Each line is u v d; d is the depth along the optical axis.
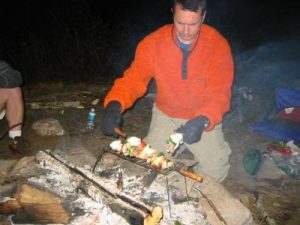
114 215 1.45
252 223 1.60
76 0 5.36
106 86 3.97
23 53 4.53
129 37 5.07
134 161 1.50
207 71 1.74
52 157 1.77
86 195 1.58
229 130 2.97
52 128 2.85
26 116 3.14
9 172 1.79
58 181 1.68
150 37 1.76
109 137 2.82
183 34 1.56
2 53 4.60
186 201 1.58
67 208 1.51
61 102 3.45
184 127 1.55
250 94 3.54
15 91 2.43
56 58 4.52
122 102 1.65
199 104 1.86
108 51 4.74
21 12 5.34
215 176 1.98
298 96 3.06
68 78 4.20
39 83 3.99
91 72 4.34
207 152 1.93
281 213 2.04
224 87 1.69
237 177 2.34
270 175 2.36
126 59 4.63
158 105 1.96
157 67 1.78
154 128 1.99
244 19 7.13
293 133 2.84
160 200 1.58
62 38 4.84
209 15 7.18
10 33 5.04
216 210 1.54
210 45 1.70
